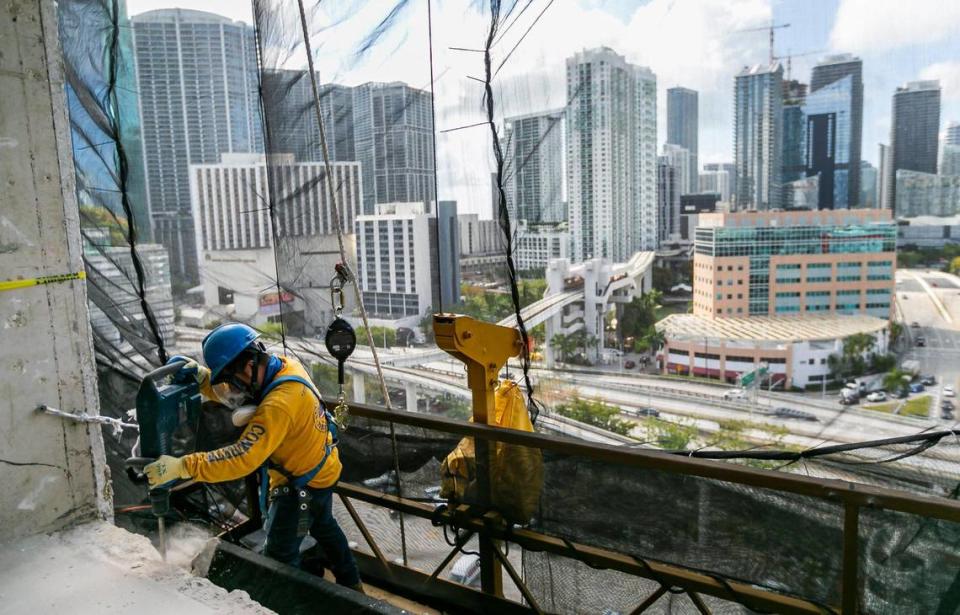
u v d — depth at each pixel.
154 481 1.84
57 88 2.08
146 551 1.99
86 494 2.24
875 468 2.40
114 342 3.96
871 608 1.76
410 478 2.75
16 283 2.00
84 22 3.75
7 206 1.97
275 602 1.86
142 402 1.88
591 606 2.35
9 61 1.95
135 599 1.71
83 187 3.89
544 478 2.36
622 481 2.19
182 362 2.07
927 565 1.67
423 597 2.75
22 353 2.04
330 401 2.89
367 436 2.84
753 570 1.98
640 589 2.26
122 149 3.78
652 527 2.15
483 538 2.54
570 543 2.31
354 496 2.88
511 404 2.70
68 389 2.16
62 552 1.99
